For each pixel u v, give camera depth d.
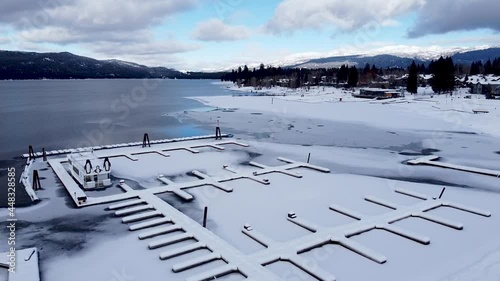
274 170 32.97
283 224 21.48
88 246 18.59
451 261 17.69
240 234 20.02
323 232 20.14
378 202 25.17
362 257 17.94
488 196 27.42
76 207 23.72
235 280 15.59
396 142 48.44
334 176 32.06
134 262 17.03
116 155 37.53
